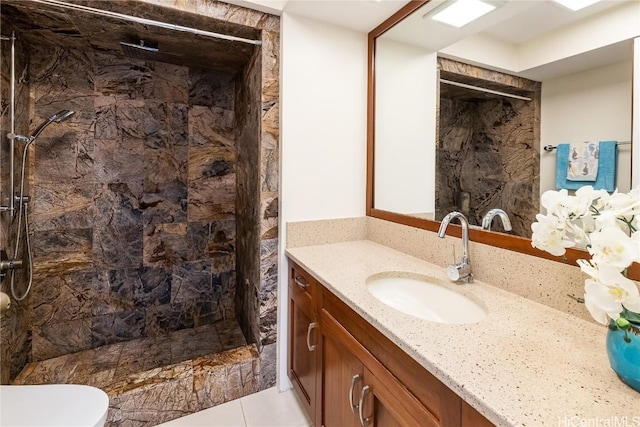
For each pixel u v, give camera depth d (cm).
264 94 169
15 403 106
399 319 93
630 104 90
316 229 181
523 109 118
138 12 151
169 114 226
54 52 190
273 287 179
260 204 174
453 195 143
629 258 59
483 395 61
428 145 157
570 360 72
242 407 166
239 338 228
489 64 129
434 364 71
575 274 94
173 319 237
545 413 56
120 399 148
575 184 103
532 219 112
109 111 208
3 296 119
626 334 61
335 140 184
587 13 99
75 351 206
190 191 238
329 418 130
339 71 182
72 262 203
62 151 197
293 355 170
